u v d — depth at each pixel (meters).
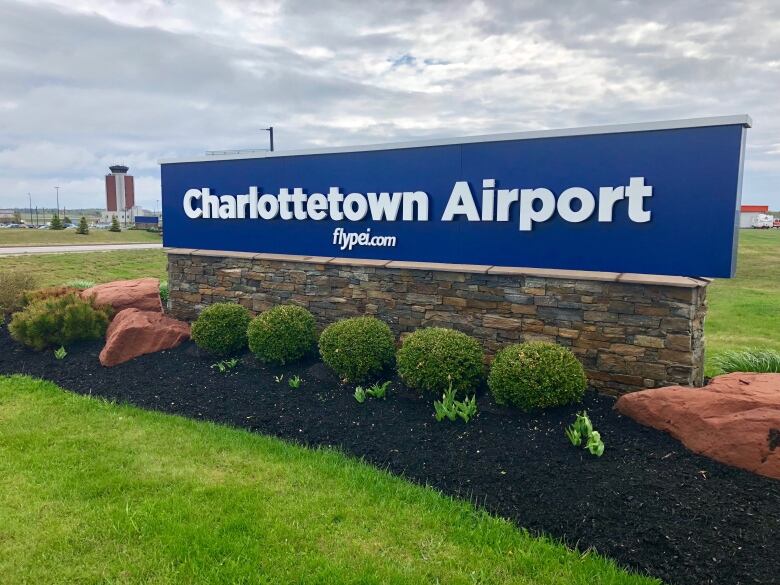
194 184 9.52
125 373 7.59
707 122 5.54
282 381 7.00
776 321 13.45
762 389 4.89
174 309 9.94
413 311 7.47
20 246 39.47
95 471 4.82
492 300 6.84
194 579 3.46
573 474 4.52
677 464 4.55
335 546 3.80
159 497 4.40
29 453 5.16
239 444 5.39
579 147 6.24
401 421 5.73
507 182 6.71
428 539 3.89
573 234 6.37
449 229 7.20
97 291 9.88
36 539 3.87
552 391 5.45
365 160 7.78
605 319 6.11
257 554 3.69
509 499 4.33
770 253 33.12
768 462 4.34
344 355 6.62
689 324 5.68
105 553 3.73
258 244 8.97
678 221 5.79
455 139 6.98
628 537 3.80
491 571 3.56
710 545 3.65
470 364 6.06
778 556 3.53
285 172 8.55
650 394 5.20
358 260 7.92
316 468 4.89
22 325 8.56
